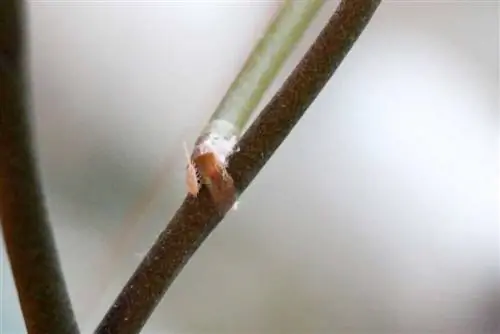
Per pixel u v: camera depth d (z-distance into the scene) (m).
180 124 0.24
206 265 0.26
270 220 0.26
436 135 0.26
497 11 0.24
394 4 0.24
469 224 0.27
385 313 0.28
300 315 0.28
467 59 0.25
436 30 0.24
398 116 0.25
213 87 0.24
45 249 0.12
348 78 0.24
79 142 0.24
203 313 0.27
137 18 0.23
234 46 0.24
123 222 0.25
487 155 0.26
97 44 0.23
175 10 0.23
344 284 0.27
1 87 0.11
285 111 0.13
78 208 0.25
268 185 0.26
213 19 0.23
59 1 0.22
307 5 0.16
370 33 0.24
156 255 0.13
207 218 0.13
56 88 0.23
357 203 0.26
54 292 0.12
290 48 0.16
